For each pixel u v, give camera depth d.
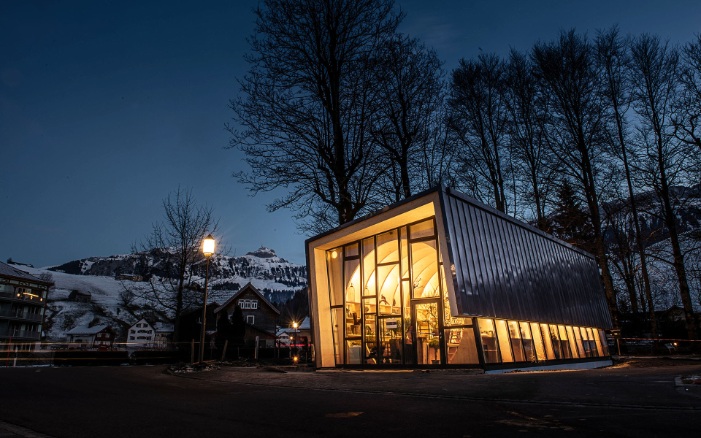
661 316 48.38
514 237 17.95
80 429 5.40
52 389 9.95
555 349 18.89
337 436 4.79
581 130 30.48
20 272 77.06
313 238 17.66
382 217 15.21
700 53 28.41
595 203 30.44
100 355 29.33
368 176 22.77
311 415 6.15
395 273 15.66
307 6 22.78
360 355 16.06
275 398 8.16
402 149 24.14
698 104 28.53
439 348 14.02
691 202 29.64
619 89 31.19
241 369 16.75
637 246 34.84
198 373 15.18
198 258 39.38
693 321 27.19
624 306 46.84
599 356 23.97
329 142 22.33
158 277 38.97
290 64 22.48
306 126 22.08
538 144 32.19
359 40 23.08
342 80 22.70
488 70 32.00
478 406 6.41
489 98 31.97
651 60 30.45
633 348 38.03
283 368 17.39
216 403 7.59
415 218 15.16
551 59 31.64
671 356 26.95
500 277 15.52
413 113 24.39
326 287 17.59
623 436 4.27
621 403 6.17
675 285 40.81
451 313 12.69
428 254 14.86
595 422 4.95
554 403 6.40
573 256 24.47
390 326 15.41
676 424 4.68
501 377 10.48
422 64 24.50
